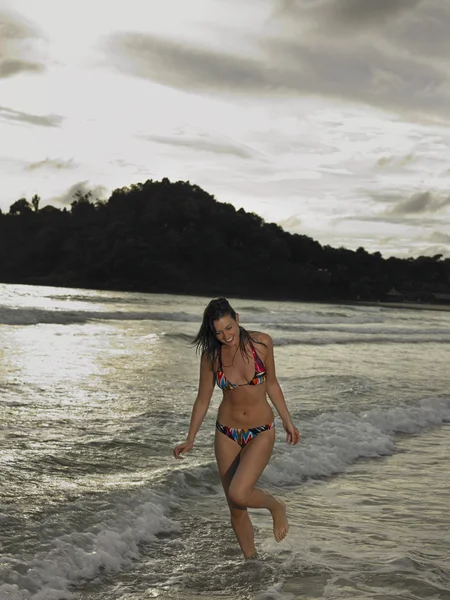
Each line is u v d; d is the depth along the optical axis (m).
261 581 3.89
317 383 11.59
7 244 198.75
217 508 5.19
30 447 6.27
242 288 175.62
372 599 3.69
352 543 4.59
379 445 7.66
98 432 7.12
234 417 4.13
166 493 5.29
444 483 6.33
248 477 3.99
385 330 30.36
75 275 172.62
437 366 16.56
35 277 179.00
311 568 4.10
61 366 12.23
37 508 4.61
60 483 5.23
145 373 12.05
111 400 9.06
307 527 4.88
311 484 6.09
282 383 11.44
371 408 9.46
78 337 18.33
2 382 9.89
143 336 19.59
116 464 5.96
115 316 26.70
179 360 14.46
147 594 3.65
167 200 197.88
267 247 185.75
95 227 194.88
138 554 4.19
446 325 42.03
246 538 4.21
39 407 8.23
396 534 4.82
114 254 168.38
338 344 21.83
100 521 4.49
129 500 4.96
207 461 6.28
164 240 180.12
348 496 5.77
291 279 179.38
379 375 13.74
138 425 7.60
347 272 193.88
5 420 7.34
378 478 6.41
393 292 196.12
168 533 4.58
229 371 4.09
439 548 4.57
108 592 3.63
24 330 19.25
